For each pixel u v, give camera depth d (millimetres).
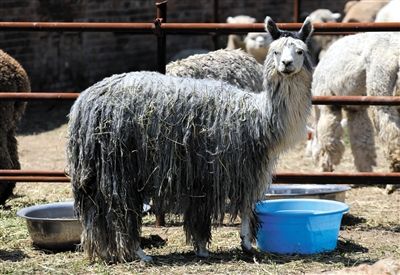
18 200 10695
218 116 7555
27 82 10820
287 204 8758
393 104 8773
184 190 7594
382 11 12406
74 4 19406
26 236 8820
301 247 8078
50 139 15547
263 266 7652
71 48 19438
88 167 7551
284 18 24859
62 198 10836
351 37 11602
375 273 6770
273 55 7535
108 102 7551
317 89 11953
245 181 7578
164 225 9234
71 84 19484
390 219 9695
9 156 10391
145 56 21500
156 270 7512
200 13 22594
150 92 7586
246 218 7875
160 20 9055
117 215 7551
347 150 14398
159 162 7527
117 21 20641
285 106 7555
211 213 7652
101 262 7688
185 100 7566
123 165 7523
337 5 25422
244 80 10719
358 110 12055
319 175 8969
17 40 18109
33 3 18453
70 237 8242
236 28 8969
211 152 7520
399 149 11078
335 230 8258
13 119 10609
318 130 12164
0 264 7844
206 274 7414
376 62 11062
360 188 11461
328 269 7570
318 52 19453
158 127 7508
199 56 10719
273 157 7699
